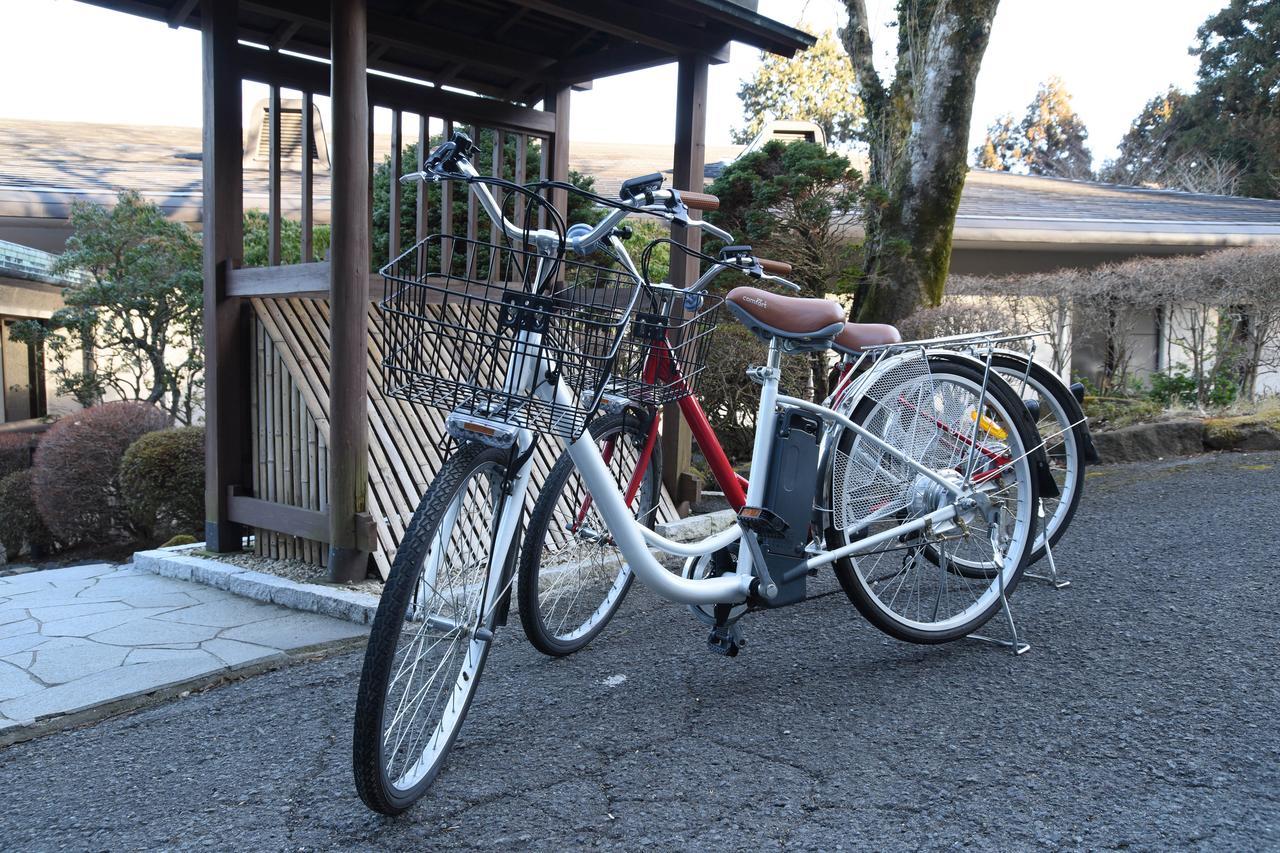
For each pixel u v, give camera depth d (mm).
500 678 2631
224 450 4105
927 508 2725
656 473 2967
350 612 3344
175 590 3820
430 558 1937
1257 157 25781
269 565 3924
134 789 2098
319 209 8562
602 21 4043
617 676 2617
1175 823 1746
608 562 2898
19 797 2088
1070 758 2008
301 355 3906
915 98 7113
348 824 1882
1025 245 9383
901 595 3094
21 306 8273
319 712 2488
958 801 1862
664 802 1909
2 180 7926
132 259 6324
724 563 2557
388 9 4730
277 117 4145
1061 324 7164
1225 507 4188
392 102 4516
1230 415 6762
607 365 1928
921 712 2281
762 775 2006
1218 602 2914
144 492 5223
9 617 3434
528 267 2082
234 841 1846
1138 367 8297
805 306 2473
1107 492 4785
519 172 5180
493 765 2102
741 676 2578
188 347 7129
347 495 3547
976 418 2779
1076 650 2617
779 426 2484
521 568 2625
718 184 6398
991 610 2746
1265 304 7105
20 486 5879
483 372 2537
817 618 3041
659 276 6664
